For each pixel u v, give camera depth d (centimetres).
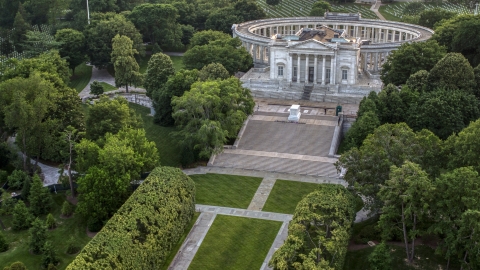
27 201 16312
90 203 14412
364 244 13450
